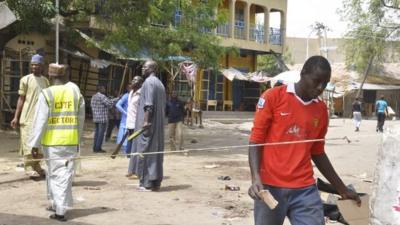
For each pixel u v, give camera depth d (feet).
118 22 57.00
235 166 39.27
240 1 114.93
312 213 12.96
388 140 10.68
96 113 45.37
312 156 13.99
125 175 33.37
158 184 28.99
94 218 22.86
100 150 45.73
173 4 62.34
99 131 45.57
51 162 22.48
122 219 22.86
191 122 82.43
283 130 13.19
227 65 115.96
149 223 22.36
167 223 22.45
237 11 116.67
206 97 112.47
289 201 13.16
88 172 34.30
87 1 57.26
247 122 100.07
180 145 48.37
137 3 56.34
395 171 10.56
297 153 13.16
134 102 38.93
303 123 13.17
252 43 116.88
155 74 29.55
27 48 69.51
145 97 28.43
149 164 28.55
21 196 26.76
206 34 68.33
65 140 22.39
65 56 76.74
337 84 151.43
